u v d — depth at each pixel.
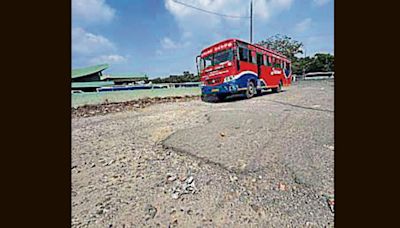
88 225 2.27
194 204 2.58
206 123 6.38
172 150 4.38
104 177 3.37
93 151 4.62
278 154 3.76
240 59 11.19
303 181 2.90
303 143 4.17
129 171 3.55
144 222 2.30
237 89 11.03
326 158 3.45
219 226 2.20
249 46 12.12
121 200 2.72
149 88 17.38
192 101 13.81
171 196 2.77
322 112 6.80
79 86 21.64
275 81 15.33
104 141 5.41
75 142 5.39
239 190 2.83
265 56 14.01
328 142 4.11
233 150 4.07
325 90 14.30
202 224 2.24
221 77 11.06
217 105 10.55
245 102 10.77
